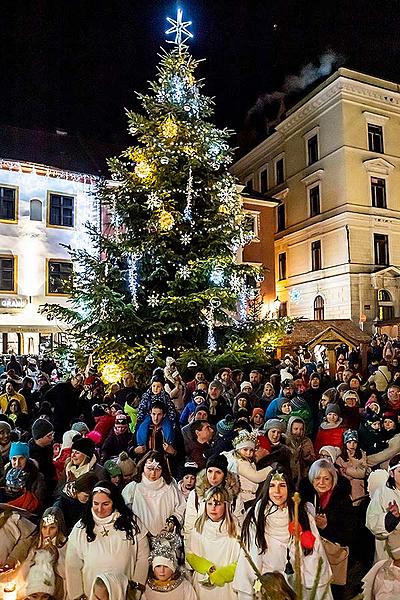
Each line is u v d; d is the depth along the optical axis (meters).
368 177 32.47
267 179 39.69
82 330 15.23
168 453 6.48
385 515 4.48
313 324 21.03
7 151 25.58
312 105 34.31
